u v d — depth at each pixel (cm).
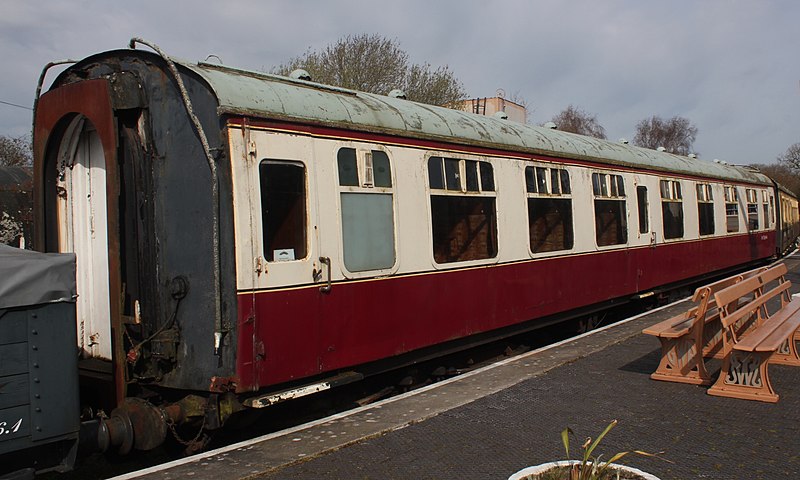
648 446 450
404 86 2619
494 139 784
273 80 581
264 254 493
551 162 888
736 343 555
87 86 529
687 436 468
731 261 1620
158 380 515
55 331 394
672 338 615
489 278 750
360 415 531
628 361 712
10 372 373
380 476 407
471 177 733
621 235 1070
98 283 575
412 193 645
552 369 680
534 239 841
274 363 496
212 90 482
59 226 592
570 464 354
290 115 524
